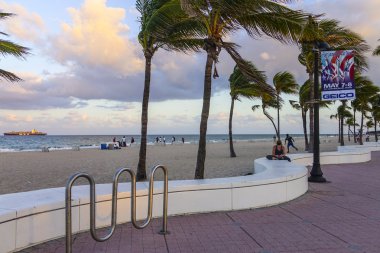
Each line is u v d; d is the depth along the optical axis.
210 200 7.73
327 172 15.01
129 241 5.72
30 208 5.38
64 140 129.50
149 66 13.53
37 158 29.42
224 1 9.55
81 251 5.24
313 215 7.52
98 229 6.38
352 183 11.98
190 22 11.25
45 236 5.62
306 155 17.23
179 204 7.42
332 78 11.16
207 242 5.71
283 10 9.84
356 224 6.79
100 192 6.70
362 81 35.34
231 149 28.53
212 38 10.40
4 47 13.42
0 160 27.19
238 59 10.91
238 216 7.43
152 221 6.97
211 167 19.52
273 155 14.80
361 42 17.45
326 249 5.39
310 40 11.67
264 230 6.39
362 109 43.69
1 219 4.88
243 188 8.04
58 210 5.82
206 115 10.48
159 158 28.31
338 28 17.38
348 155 19.00
